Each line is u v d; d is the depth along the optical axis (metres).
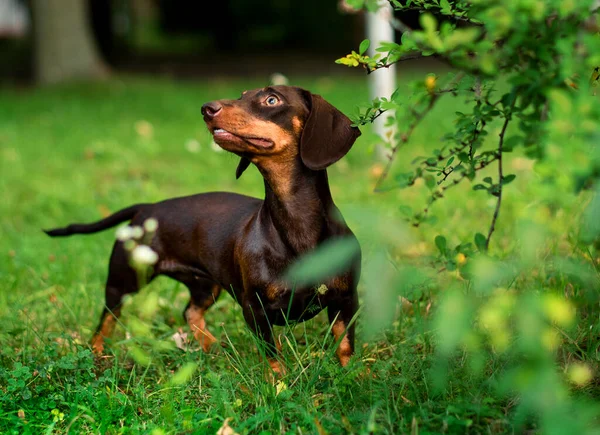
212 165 8.90
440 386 2.86
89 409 3.22
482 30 2.88
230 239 3.78
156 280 5.07
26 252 5.62
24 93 16.66
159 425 3.17
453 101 11.21
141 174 8.41
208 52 28.73
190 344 4.13
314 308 3.50
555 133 2.18
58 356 3.93
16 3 28.31
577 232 4.04
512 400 3.09
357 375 3.37
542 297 2.15
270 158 3.38
